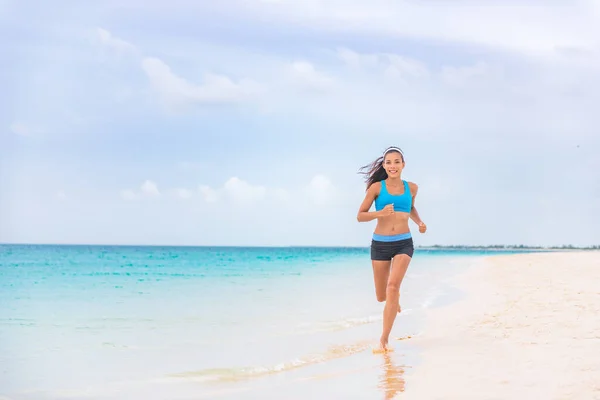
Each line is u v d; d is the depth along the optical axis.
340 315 8.67
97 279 19.30
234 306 10.08
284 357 5.60
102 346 6.34
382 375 4.51
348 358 5.44
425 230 6.45
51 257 49.75
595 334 5.57
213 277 20.23
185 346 6.30
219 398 4.08
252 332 7.19
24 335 7.17
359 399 3.85
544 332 5.85
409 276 17.69
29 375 4.95
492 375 4.25
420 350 5.51
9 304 10.84
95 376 4.89
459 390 3.89
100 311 9.57
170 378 4.79
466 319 7.23
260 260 45.03
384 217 6.04
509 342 5.50
